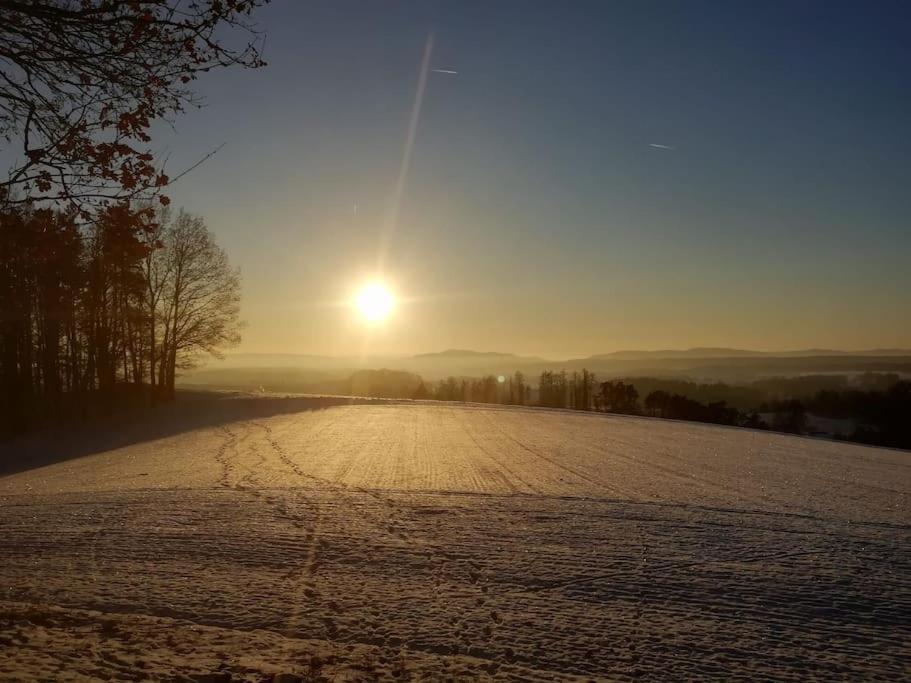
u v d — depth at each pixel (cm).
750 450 3316
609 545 1264
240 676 655
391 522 1451
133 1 625
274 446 3238
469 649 771
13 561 1136
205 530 1369
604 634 825
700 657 764
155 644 739
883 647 803
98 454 3294
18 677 612
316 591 973
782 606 940
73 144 630
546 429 4281
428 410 5812
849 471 2588
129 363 5862
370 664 711
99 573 1061
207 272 5934
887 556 1220
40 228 637
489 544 1260
